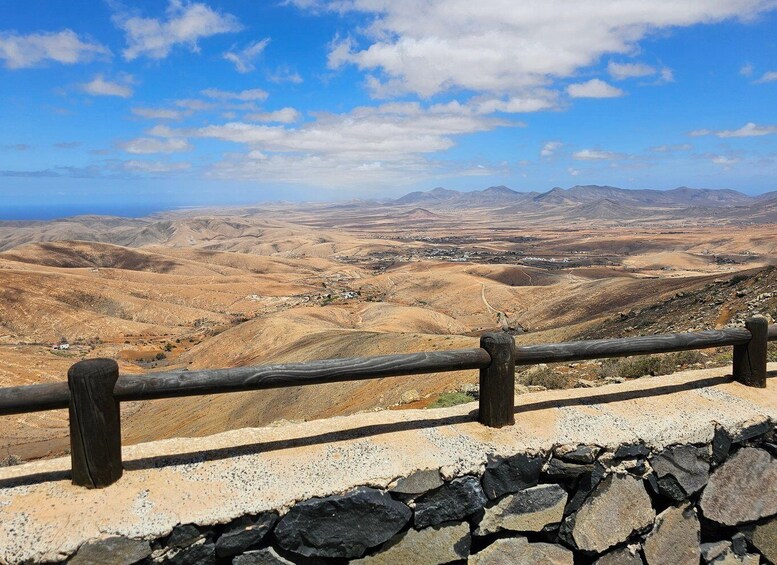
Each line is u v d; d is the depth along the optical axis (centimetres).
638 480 329
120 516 244
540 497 308
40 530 234
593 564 320
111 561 234
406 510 283
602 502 321
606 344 359
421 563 287
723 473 354
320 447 305
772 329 411
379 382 1783
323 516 268
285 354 4031
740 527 359
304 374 295
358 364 305
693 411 362
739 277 2331
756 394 399
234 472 280
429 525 289
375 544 277
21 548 226
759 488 362
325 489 269
